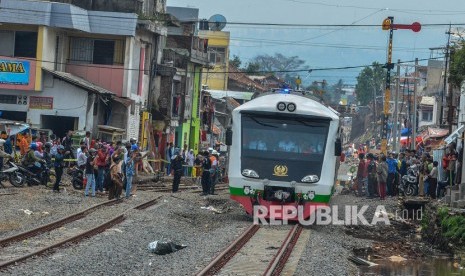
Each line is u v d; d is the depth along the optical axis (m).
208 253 32.16
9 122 64.88
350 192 72.38
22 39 76.69
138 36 86.19
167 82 95.06
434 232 46.03
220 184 78.00
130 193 53.50
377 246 42.16
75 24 76.75
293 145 43.12
